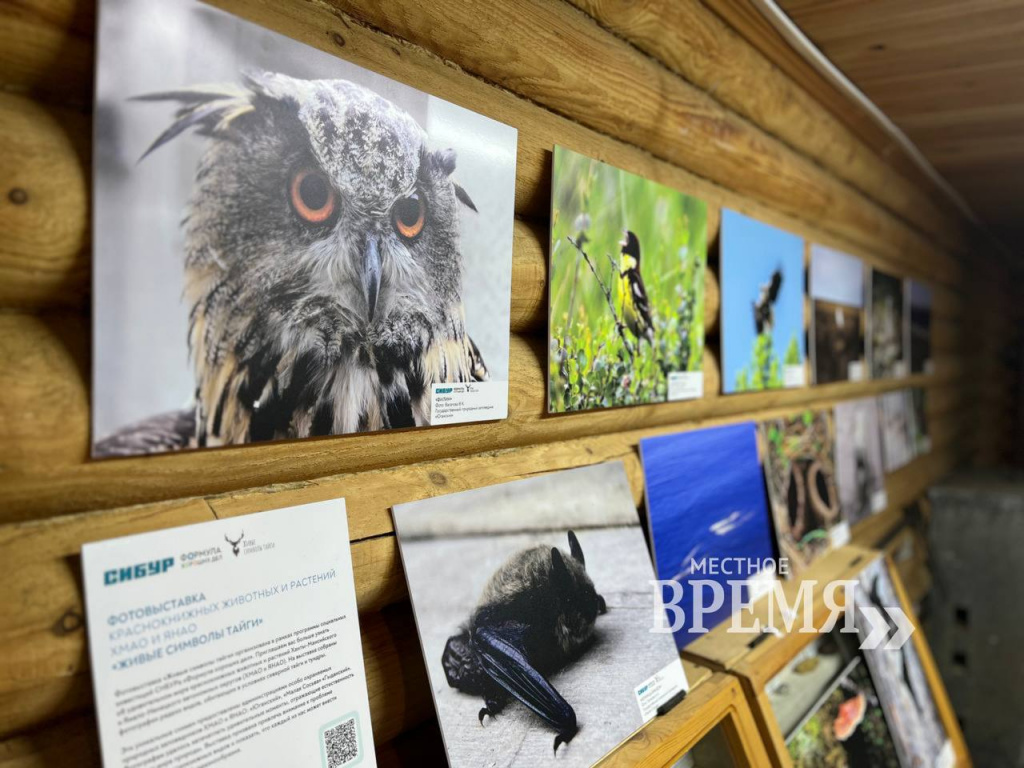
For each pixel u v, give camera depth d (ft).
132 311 2.51
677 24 5.60
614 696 4.33
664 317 5.69
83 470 2.54
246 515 2.95
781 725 5.78
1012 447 24.06
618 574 4.69
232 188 2.75
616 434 5.47
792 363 8.23
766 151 7.38
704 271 6.23
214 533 2.83
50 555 2.47
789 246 8.02
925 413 14.02
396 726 3.82
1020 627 12.65
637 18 5.16
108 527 2.61
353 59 3.26
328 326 3.14
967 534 13.20
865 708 6.82
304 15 3.09
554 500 4.50
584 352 4.83
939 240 15.35
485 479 4.19
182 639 2.67
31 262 2.39
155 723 2.55
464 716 3.57
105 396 2.48
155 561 2.64
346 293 3.21
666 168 5.97
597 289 4.90
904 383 13.19
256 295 2.85
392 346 3.45
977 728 13.01
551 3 4.49
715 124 6.39
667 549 5.56
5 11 2.32
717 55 6.22
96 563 2.48
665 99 5.64
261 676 2.89
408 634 3.92
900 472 12.61
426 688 3.94
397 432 3.71
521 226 4.45
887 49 7.30
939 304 15.52
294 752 2.94
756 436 7.12
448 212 3.72
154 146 2.52
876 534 11.12
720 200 6.82
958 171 12.64
